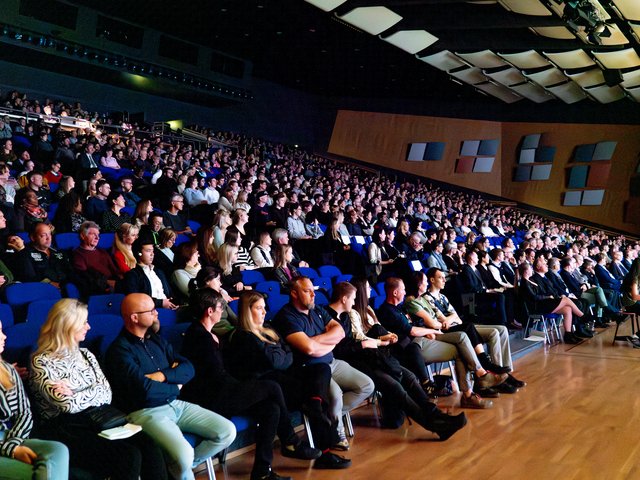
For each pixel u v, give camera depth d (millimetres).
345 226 10477
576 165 19438
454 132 21594
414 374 4840
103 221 6773
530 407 5043
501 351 5895
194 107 20500
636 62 13414
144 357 3240
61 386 2826
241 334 3814
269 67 20688
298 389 3836
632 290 8180
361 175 20641
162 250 5855
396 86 20688
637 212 18406
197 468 3578
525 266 8141
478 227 14844
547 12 10875
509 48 13555
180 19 16484
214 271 4477
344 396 4219
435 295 5848
